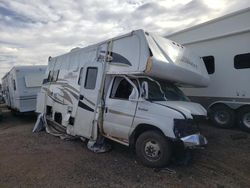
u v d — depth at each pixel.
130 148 6.23
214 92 8.65
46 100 9.27
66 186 4.18
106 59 6.13
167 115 4.71
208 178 4.48
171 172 4.70
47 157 5.68
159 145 4.81
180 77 5.82
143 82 5.16
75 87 7.16
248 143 6.53
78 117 6.75
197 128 4.97
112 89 5.92
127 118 5.37
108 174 4.66
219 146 6.32
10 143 7.11
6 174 4.71
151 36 5.51
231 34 8.01
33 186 4.19
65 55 8.59
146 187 4.14
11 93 14.45
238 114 8.06
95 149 6.01
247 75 7.75
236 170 4.82
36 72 12.74
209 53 8.72
